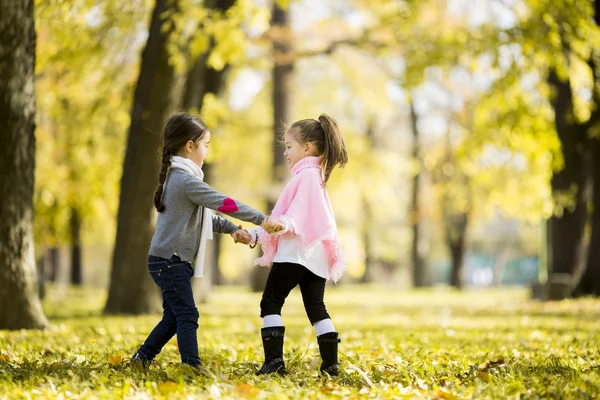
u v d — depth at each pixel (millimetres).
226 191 31609
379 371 5020
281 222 4832
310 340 8055
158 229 4941
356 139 30406
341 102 28562
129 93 15578
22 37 8281
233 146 30391
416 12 17016
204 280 18469
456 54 15922
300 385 4637
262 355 6184
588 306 15148
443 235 39062
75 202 20625
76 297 21672
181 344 4828
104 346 6781
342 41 19438
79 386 4324
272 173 23625
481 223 53031
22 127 8484
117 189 20031
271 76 25859
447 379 4734
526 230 53844
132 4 13141
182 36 11914
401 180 43688
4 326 8523
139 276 12852
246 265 43688
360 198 35000
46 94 16469
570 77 14852
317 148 5191
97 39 13375
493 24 15609
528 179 22859
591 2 16469
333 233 5031
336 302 21078
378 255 45562
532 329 9805
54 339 7473
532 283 19594
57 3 10109
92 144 17953
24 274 8672
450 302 21203
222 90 16703
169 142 5066
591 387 4250
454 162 33469
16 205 8594
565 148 18422
